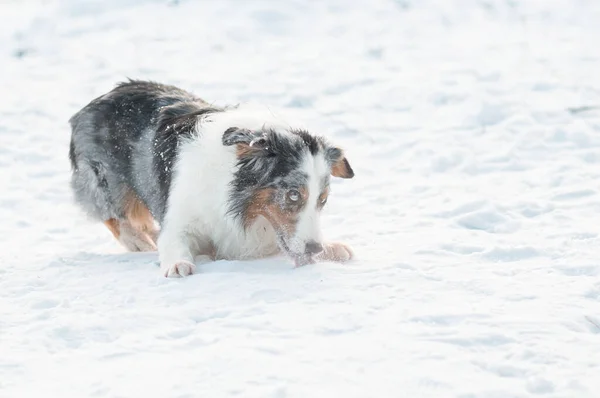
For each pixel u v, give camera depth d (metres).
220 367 7.64
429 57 25.91
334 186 16.06
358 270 10.49
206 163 11.23
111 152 12.43
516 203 13.97
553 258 11.02
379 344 8.06
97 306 9.57
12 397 7.26
